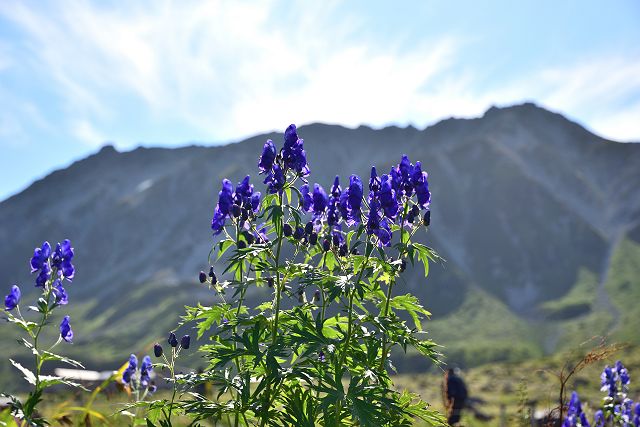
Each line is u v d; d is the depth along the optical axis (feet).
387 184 2.61
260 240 2.63
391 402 2.24
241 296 2.42
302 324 2.35
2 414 2.43
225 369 2.39
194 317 2.46
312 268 2.42
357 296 2.42
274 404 2.36
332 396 2.17
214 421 2.27
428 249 2.54
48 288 2.63
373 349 2.37
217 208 2.60
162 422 2.30
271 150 2.61
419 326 2.52
